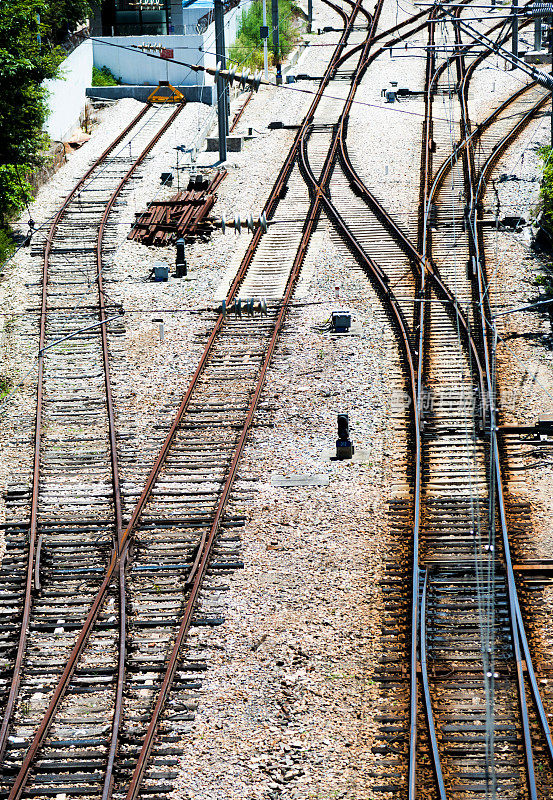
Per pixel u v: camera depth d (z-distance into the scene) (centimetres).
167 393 8800
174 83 18600
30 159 13662
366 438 7962
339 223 12269
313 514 7031
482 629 5816
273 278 11031
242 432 8094
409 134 15625
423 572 6350
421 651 5619
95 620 6053
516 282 10512
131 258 11788
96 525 7069
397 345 9381
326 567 6456
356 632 5844
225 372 9081
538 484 7281
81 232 12431
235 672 5575
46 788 4847
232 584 6328
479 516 6894
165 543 6775
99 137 16275
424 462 7606
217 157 15288
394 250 11519
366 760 4928
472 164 13950
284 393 8662
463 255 11275
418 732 5081
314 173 14225
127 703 5381
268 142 15900
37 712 5378
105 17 19088
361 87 18438
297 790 4769
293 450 7856
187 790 4781
